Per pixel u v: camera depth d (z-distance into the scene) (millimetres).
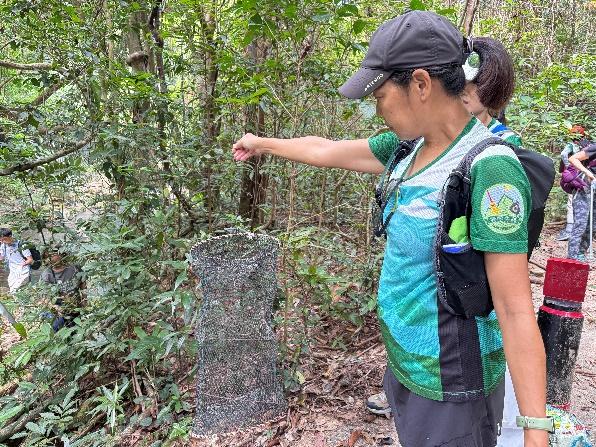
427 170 1019
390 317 1138
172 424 2268
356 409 2289
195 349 2383
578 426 1581
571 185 4324
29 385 2699
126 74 3127
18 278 4379
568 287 1596
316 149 1588
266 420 2145
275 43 2779
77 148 3410
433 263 1021
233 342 2084
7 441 2584
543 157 1028
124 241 2604
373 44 990
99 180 4598
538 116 4004
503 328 946
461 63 959
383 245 3129
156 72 3684
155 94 3098
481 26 5453
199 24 3359
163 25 3518
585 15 6832
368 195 2992
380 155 1472
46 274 3268
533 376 913
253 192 3793
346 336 2910
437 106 979
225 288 2037
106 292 2648
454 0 5012
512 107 3852
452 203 954
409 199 1042
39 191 3883
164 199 3166
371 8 3336
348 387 2449
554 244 5137
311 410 2287
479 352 1040
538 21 6047
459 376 1051
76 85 3332
